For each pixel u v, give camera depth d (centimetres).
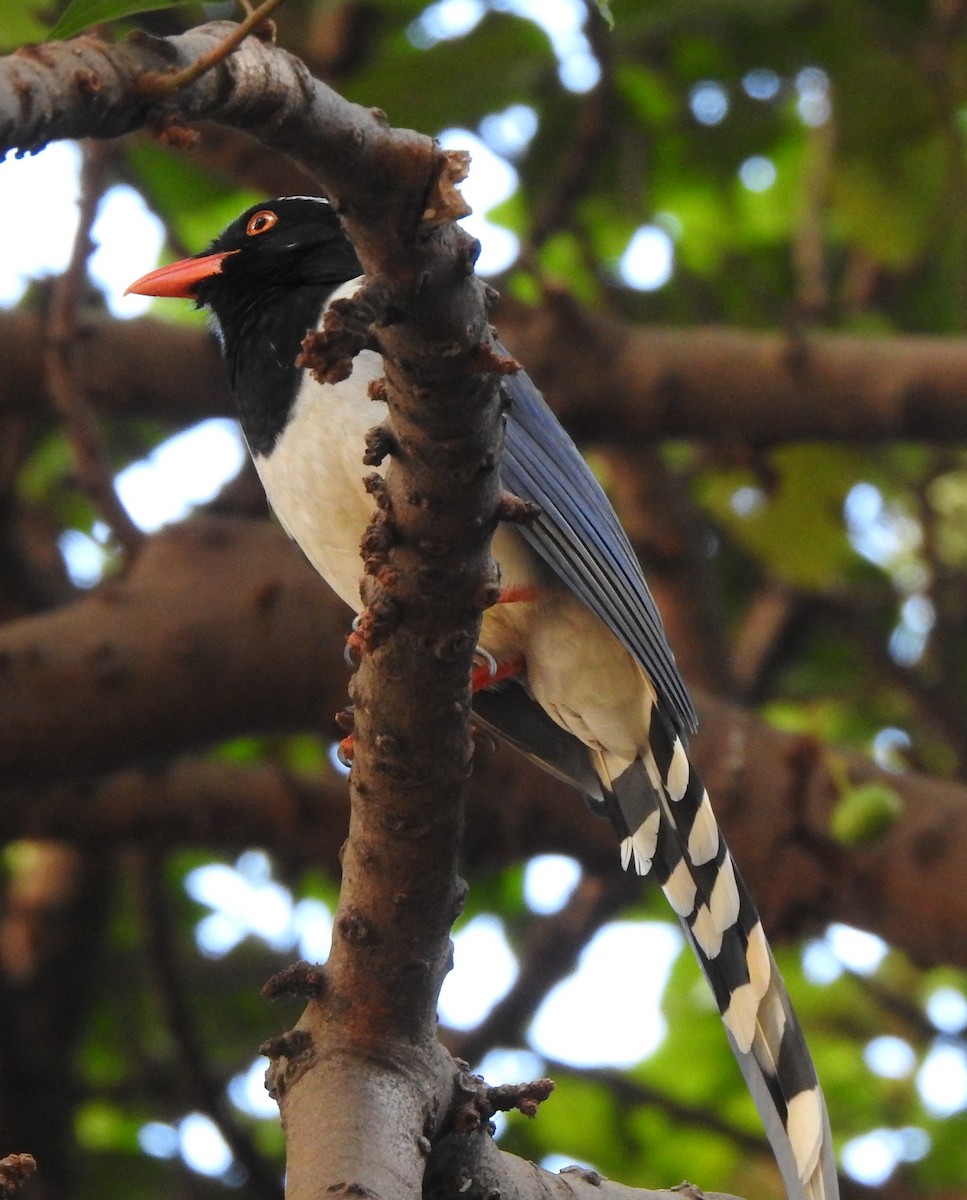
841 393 1081
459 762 529
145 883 1196
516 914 1403
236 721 981
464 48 1058
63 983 1304
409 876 533
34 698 953
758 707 1381
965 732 1290
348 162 425
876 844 970
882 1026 1392
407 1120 513
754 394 1090
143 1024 1386
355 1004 533
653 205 1328
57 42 388
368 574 510
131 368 1123
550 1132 1335
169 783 1084
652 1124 1331
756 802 983
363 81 1063
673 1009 1391
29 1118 1254
